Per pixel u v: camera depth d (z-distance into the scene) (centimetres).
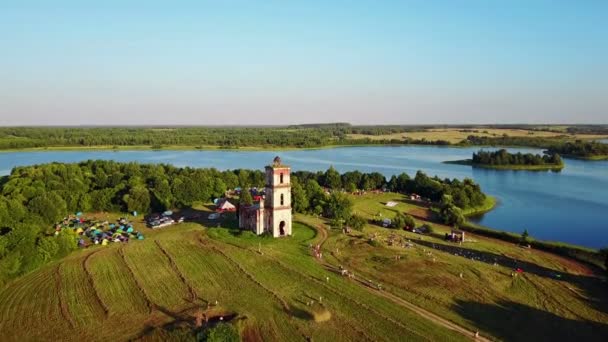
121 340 6500
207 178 17888
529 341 6825
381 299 8088
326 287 8519
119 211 15262
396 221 14100
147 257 10125
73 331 6775
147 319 7131
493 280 9231
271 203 11856
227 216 14562
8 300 7862
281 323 7094
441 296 8300
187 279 8806
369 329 6975
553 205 19312
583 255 11556
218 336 6084
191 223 13562
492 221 16462
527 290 8856
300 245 11275
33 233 9719
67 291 8225
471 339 6800
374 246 11256
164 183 15888
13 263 8731
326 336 6738
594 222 16312
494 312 7769
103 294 8088
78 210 14875
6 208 12356
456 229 14738
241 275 9056
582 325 7431
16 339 6556
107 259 9969
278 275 9131
